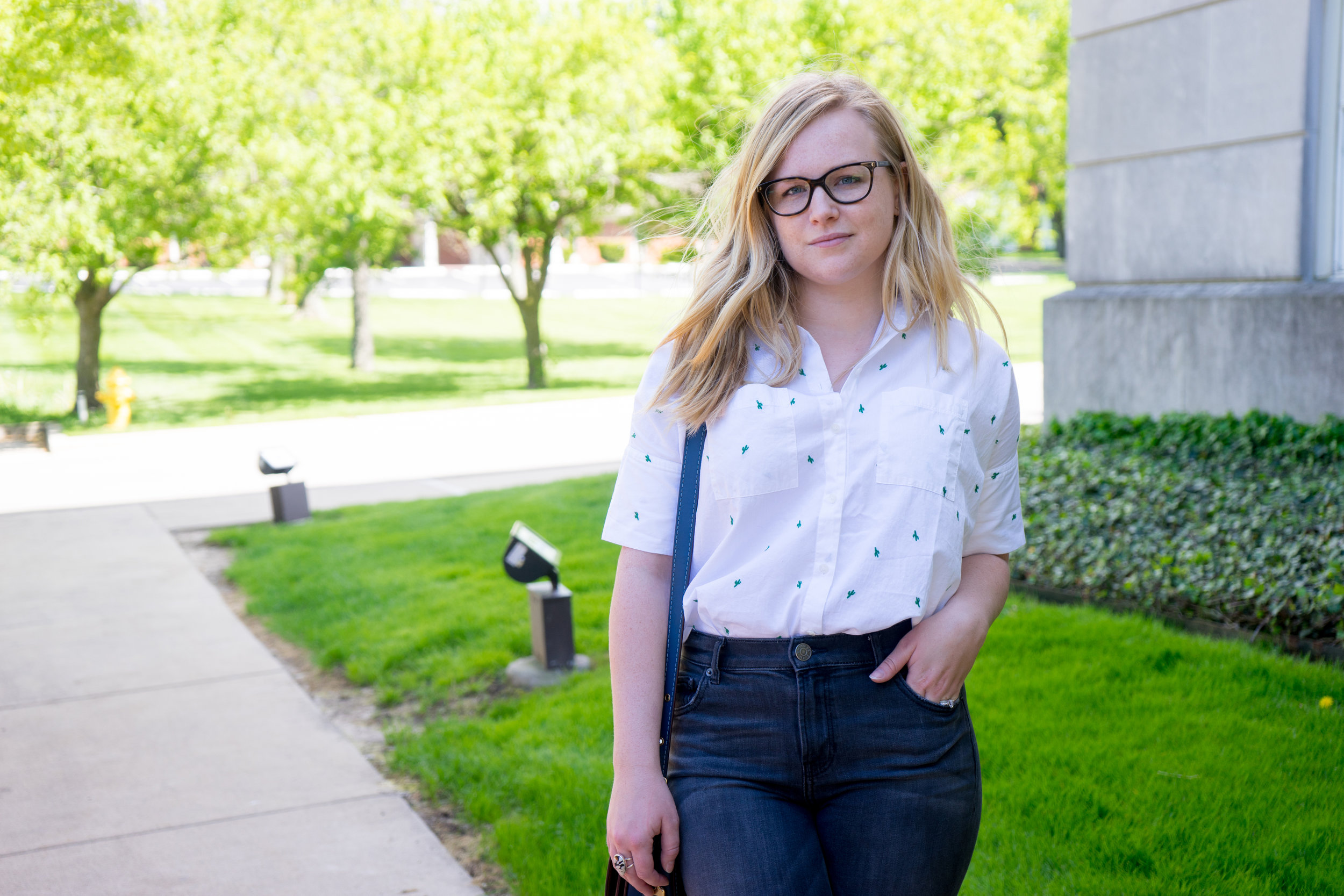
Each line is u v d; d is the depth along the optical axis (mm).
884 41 18656
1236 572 4820
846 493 1553
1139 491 6184
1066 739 3631
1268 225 7641
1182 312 8086
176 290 41594
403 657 5305
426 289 41938
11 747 4453
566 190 19625
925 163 1788
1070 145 8945
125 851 3508
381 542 7773
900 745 1557
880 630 1563
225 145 16094
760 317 1622
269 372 23484
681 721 1617
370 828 3623
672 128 18797
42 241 14891
